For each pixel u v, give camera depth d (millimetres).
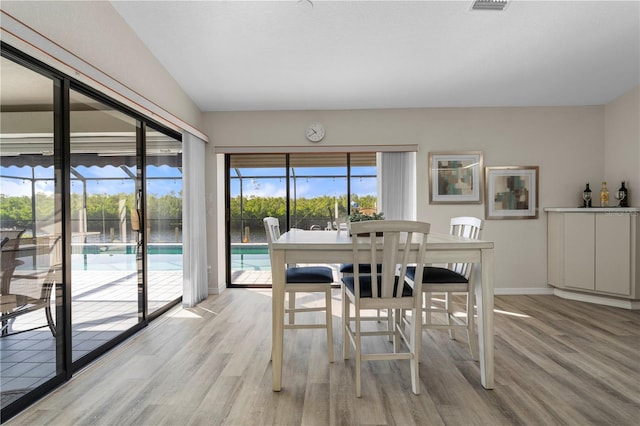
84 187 2283
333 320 3260
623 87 3738
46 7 1899
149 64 3045
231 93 3873
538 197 4227
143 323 3043
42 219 1928
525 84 3693
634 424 1659
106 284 2533
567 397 1896
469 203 4242
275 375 1971
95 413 1752
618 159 3984
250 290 4496
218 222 4359
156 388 2000
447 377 2131
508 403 1841
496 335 2844
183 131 3676
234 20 2645
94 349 2408
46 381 1956
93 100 2387
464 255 2043
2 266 1685
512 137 4238
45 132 1950
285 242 2105
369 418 1711
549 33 2779
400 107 4258
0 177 1661
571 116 4207
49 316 1980
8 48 1690
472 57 3154
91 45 2275
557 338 2773
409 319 3268
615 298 3697
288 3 2451
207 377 2135
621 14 2531
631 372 2186
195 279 3812
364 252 2033
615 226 3645
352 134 4309
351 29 2742
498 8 2479
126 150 2799
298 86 3729
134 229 2924
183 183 3684
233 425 1657
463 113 4258
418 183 4281
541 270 4238
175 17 2613
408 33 2787
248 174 4602
